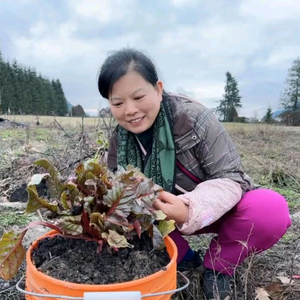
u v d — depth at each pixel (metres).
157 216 1.24
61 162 3.75
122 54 1.45
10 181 3.44
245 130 9.16
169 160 1.62
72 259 1.17
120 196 1.17
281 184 3.76
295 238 2.24
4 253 1.15
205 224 1.42
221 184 1.52
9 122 10.02
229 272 1.60
